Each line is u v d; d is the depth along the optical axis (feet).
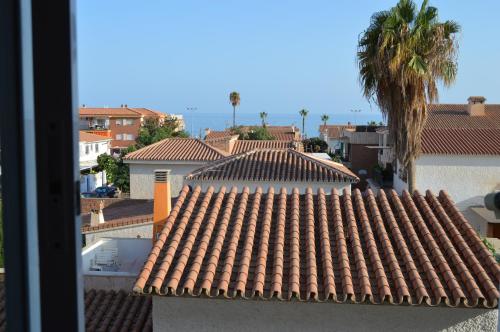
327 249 29.12
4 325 4.38
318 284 26.50
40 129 4.28
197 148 105.70
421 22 64.28
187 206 33.91
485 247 29.45
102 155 162.50
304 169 71.41
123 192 149.59
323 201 34.63
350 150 156.66
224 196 35.65
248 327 26.68
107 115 247.70
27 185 4.24
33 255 4.30
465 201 97.81
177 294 25.71
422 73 63.36
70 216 4.32
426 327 26.37
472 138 103.19
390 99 66.28
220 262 28.12
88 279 41.24
